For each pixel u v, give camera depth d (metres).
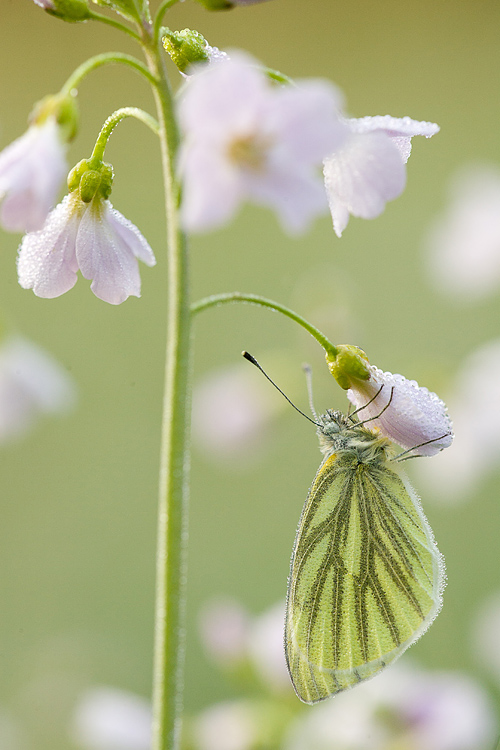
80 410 0.53
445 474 0.34
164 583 0.28
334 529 0.30
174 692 0.28
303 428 0.49
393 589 0.30
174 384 0.28
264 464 0.49
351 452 0.30
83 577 0.48
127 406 0.54
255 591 0.46
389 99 0.68
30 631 0.45
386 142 0.28
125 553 0.49
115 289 0.29
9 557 0.48
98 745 0.33
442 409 0.29
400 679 0.32
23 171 0.27
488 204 0.34
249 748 0.32
